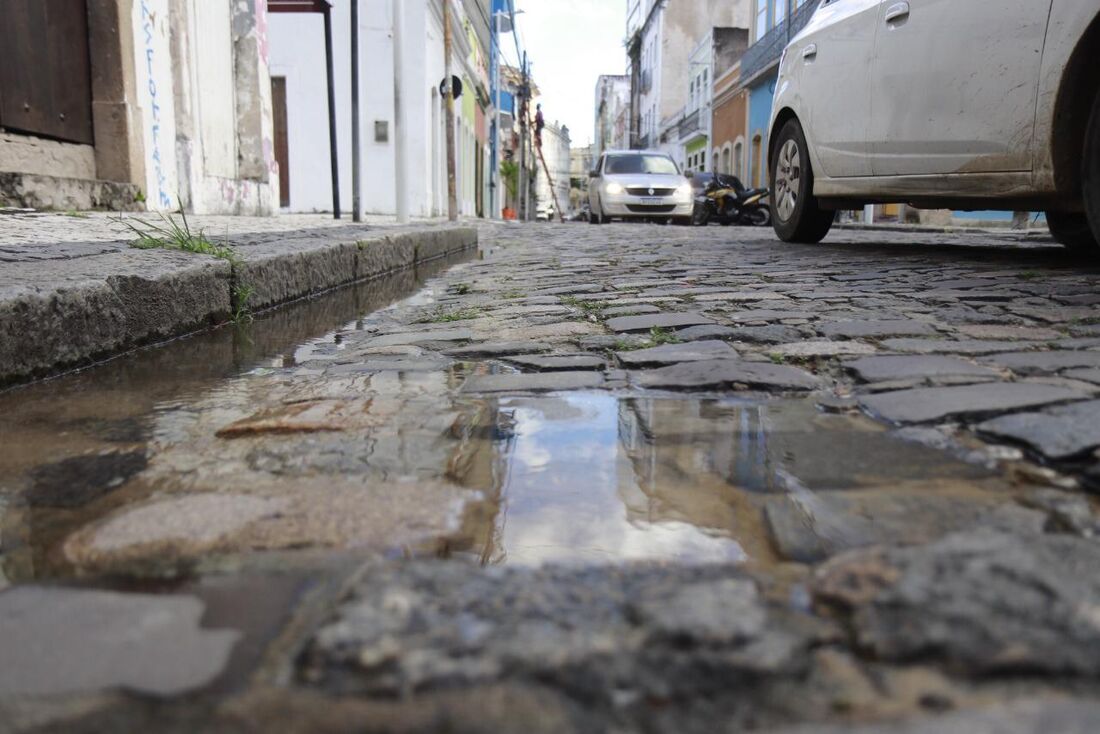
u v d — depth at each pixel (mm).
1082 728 641
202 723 684
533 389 2027
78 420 1812
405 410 1849
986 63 4098
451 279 5176
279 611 878
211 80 8547
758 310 3145
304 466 1451
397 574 941
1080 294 3268
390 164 14398
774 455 1439
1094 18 3475
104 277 2480
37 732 678
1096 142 3480
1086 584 836
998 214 13750
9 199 5586
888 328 2650
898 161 4848
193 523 1166
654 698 700
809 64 5980
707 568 960
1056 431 1428
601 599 874
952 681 705
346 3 13883
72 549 1086
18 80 5812
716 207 19922
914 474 1307
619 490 1305
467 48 22234
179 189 7793
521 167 29875
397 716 685
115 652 798
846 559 922
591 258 6117
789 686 708
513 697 705
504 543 1099
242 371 2373
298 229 5883
